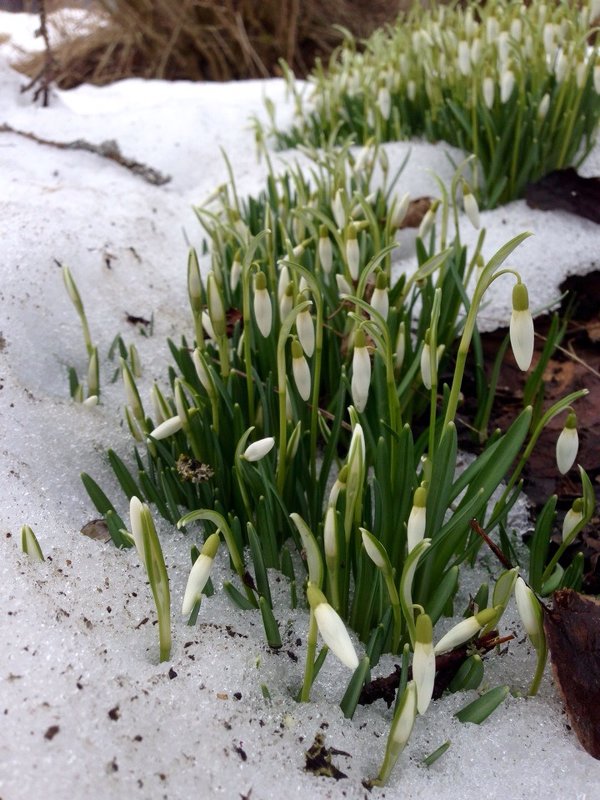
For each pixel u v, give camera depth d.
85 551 0.27
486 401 0.34
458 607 0.28
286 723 0.23
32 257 0.41
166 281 0.45
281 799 0.21
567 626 0.24
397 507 0.25
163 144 0.59
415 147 0.53
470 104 0.49
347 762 0.22
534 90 0.48
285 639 0.26
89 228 0.45
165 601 0.22
